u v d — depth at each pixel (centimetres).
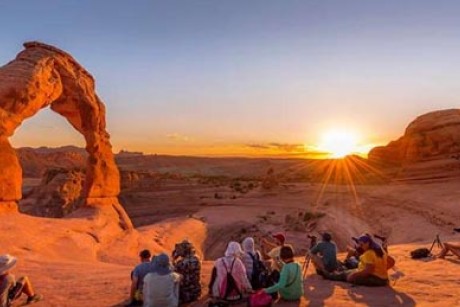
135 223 5984
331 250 1199
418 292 1010
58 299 1056
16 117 2578
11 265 918
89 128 3275
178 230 4325
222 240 4497
